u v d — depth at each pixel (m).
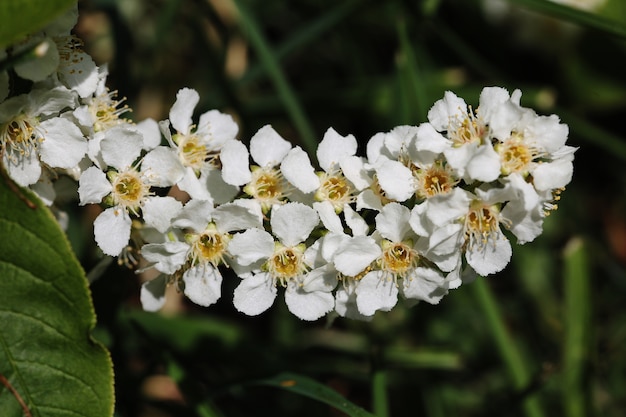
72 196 0.24
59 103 0.22
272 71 0.29
